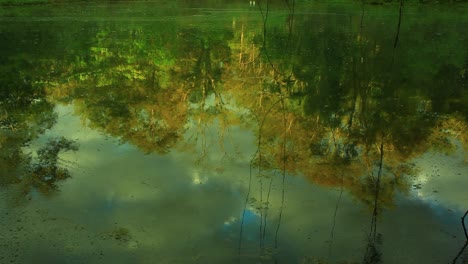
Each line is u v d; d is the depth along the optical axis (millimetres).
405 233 3713
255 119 6645
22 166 4855
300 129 6246
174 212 4008
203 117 6691
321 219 3920
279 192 4406
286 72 9523
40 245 3463
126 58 10539
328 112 6945
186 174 4781
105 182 4535
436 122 6496
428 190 4449
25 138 5664
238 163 5102
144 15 18656
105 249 3447
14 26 14703
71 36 13180
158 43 12430
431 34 14375
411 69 9797
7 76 8742
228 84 8602
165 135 5918
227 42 12773
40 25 15055
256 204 4168
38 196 4219
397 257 3402
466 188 4484
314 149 5547
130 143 5602
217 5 23594
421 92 8086
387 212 4039
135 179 4625
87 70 9344
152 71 9422
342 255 3416
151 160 5117
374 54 11328
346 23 16844
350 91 8156
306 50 11812
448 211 4059
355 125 6402
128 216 3922
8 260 3271
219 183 4586
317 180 4691
